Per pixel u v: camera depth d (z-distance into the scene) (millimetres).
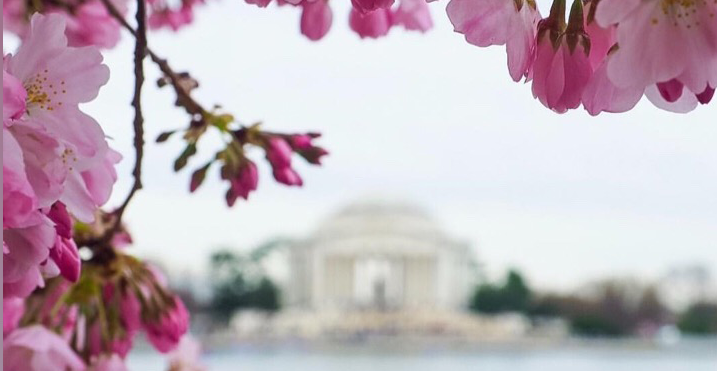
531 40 749
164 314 1216
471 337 37219
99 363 1188
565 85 740
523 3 749
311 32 1149
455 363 31812
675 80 684
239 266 40656
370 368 29609
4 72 721
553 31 753
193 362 1574
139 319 1209
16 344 1066
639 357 36125
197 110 1183
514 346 38000
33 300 1168
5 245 760
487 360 33531
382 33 1199
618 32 687
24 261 770
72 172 826
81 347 1194
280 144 1225
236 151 1215
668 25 682
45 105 812
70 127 812
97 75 820
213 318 39188
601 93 730
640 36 683
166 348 1223
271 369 27375
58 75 812
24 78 806
